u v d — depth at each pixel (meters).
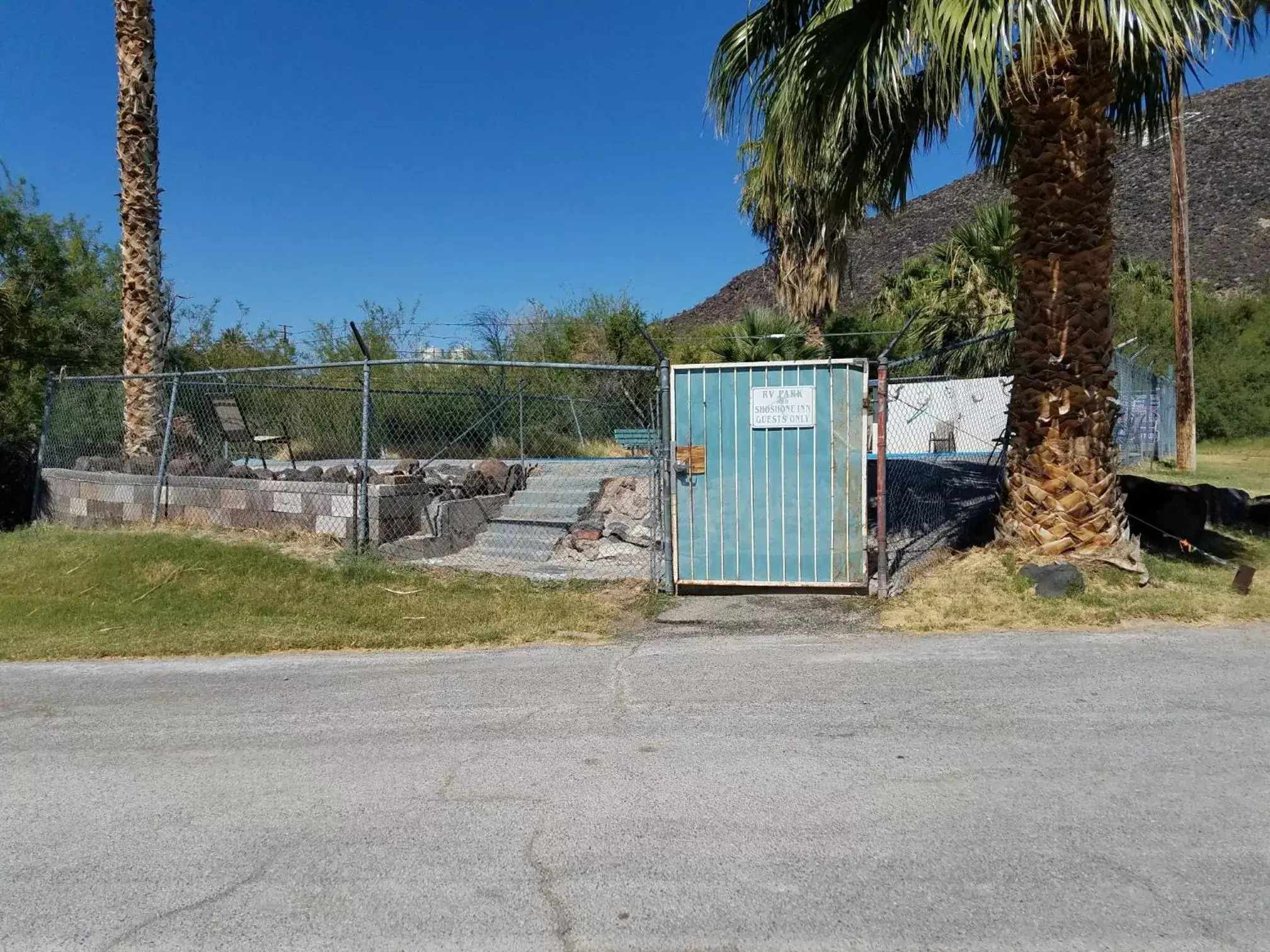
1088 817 3.64
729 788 4.02
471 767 4.35
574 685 5.60
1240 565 8.10
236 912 3.16
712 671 5.80
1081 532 7.48
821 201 9.93
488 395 15.52
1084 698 5.02
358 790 4.13
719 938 2.93
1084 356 7.43
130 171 11.16
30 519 11.98
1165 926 2.92
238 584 8.20
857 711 4.93
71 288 14.63
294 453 15.09
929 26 6.55
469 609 7.49
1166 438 22.19
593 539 9.74
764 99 8.21
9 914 3.18
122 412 12.27
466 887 3.28
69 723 5.14
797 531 7.82
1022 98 7.41
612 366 8.26
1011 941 2.87
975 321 18.80
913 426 18.59
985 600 7.00
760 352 18.80
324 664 6.29
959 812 3.72
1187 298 17.97
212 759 4.55
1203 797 3.79
